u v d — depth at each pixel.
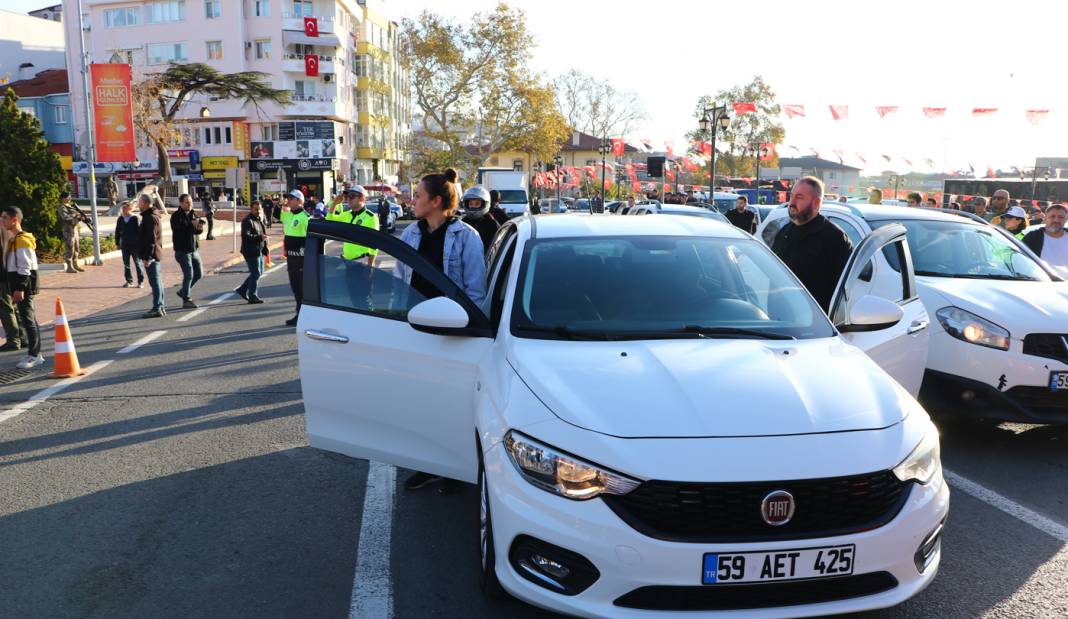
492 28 60.31
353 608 3.42
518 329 3.65
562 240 4.22
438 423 3.83
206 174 62.22
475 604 3.43
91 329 11.32
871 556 2.71
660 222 4.55
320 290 4.22
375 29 76.38
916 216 6.82
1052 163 32.53
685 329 3.63
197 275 13.56
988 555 3.83
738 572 2.64
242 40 61.62
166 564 3.88
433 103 62.47
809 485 2.67
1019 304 5.42
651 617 2.66
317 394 4.22
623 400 2.93
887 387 3.17
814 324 3.78
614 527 2.67
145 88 44.75
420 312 3.68
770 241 8.05
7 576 3.78
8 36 71.12
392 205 45.16
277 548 4.05
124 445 5.81
